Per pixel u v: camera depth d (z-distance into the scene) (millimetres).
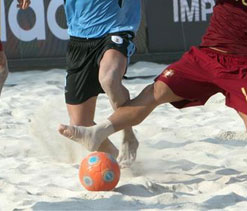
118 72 7387
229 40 6988
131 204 6488
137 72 17297
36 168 8352
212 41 7078
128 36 7727
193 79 7055
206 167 8305
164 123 11680
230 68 6926
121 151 7969
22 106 13492
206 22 18172
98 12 7699
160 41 18109
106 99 14109
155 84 7121
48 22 17719
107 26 7695
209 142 9852
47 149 9344
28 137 10250
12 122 11797
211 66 7004
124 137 7902
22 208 6434
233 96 6863
